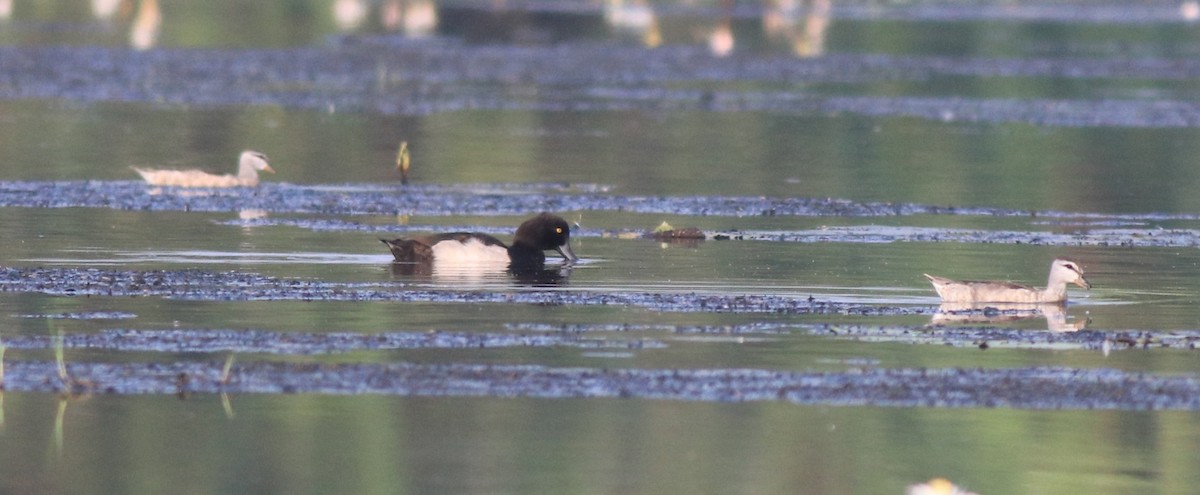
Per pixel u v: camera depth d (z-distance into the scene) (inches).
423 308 842.2
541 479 578.6
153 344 749.3
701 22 3659.0
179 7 3639.3
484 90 2316.7
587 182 1437.0
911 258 1035.3
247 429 629.9
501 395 674.2
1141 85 2509.8
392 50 2871.6
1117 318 839.7
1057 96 2337.6
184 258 992.2
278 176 1448.1
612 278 944.3
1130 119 2058.3
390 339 763.4
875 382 695.7
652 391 680.4
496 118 1979.6
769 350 751.7
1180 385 695.1
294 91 2237.9
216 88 2250.2
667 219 1212.5
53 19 3331.7
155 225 1135.0
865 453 604.7
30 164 1483.8
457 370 707.4
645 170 1535.4
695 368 716.0
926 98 2304.4
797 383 694.5
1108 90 2426.2
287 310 831.7
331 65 2600.9
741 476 581.9
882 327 808.3
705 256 1032.2
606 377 699.4
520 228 1007.0
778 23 3661.4
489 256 991.6
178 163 1535.4
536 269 978.1
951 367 723.4
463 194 1342.3
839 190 1409.9
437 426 633.0
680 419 644.1
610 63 2755.9
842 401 669.9
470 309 840.9
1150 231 1177.4
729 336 780.6
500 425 634.8
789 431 631.8
